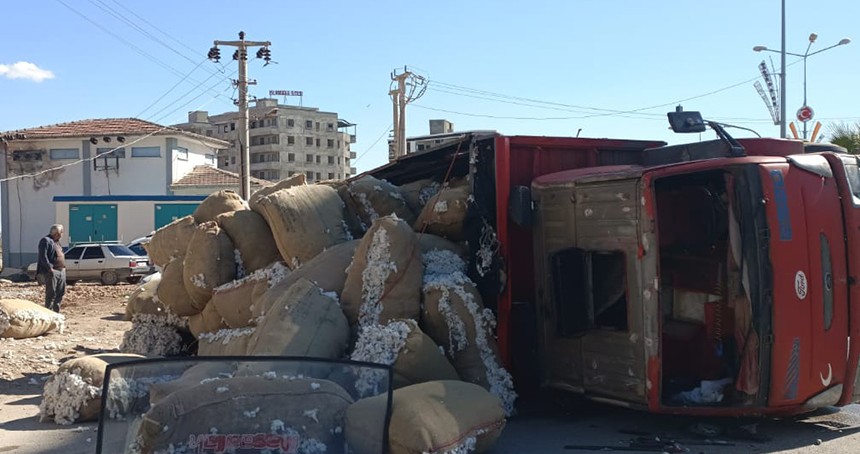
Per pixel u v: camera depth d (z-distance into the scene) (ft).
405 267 20.77
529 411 22.09
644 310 18.61
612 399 19.66
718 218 20.35
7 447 19.43
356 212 27.78
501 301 21.67
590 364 20.26
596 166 24.29
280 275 24.52
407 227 21.36
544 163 23.39
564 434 19.83
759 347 18.11
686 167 18.57
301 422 11.89
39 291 71.05
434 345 18.97
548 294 21.49
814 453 17.93
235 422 11.68
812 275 18.54
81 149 122.52
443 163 27.35
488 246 22.08
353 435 12.11
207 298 27.07
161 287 28.71
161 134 122.31
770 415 19.49
